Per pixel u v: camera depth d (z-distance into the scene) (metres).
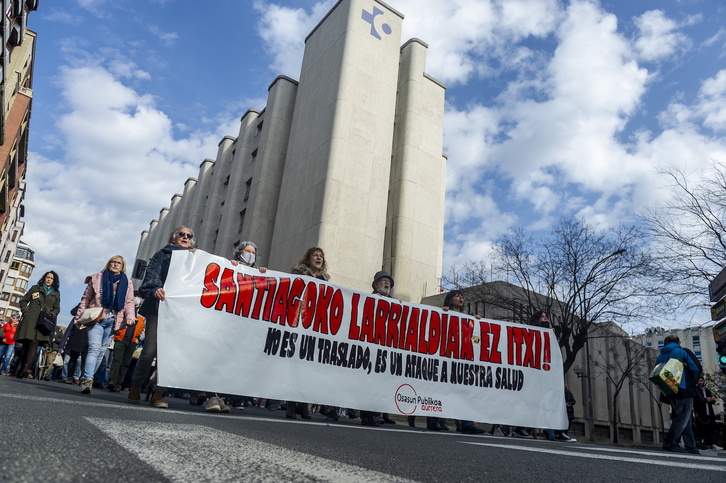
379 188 24.48
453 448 3.10
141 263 15.65
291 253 23.70
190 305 4.93
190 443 1.92
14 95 24.19
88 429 2.00
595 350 30.91
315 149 24.77
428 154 28.00
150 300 4.96
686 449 6.41
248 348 5.21
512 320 20.72
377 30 26.94
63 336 10.44
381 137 25.31
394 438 3.62
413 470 1.88
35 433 1.71
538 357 7.40
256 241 26.59
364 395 5.92
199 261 5.13
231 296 5.21
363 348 6.06
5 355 11.23
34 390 4.68
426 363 6.52
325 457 1.97
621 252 19.47
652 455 4.15
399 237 25.39
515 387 7.08
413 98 28.31
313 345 5.69
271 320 5.44
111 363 9.62
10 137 23.55
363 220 23.47
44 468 1.18
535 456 2.97
